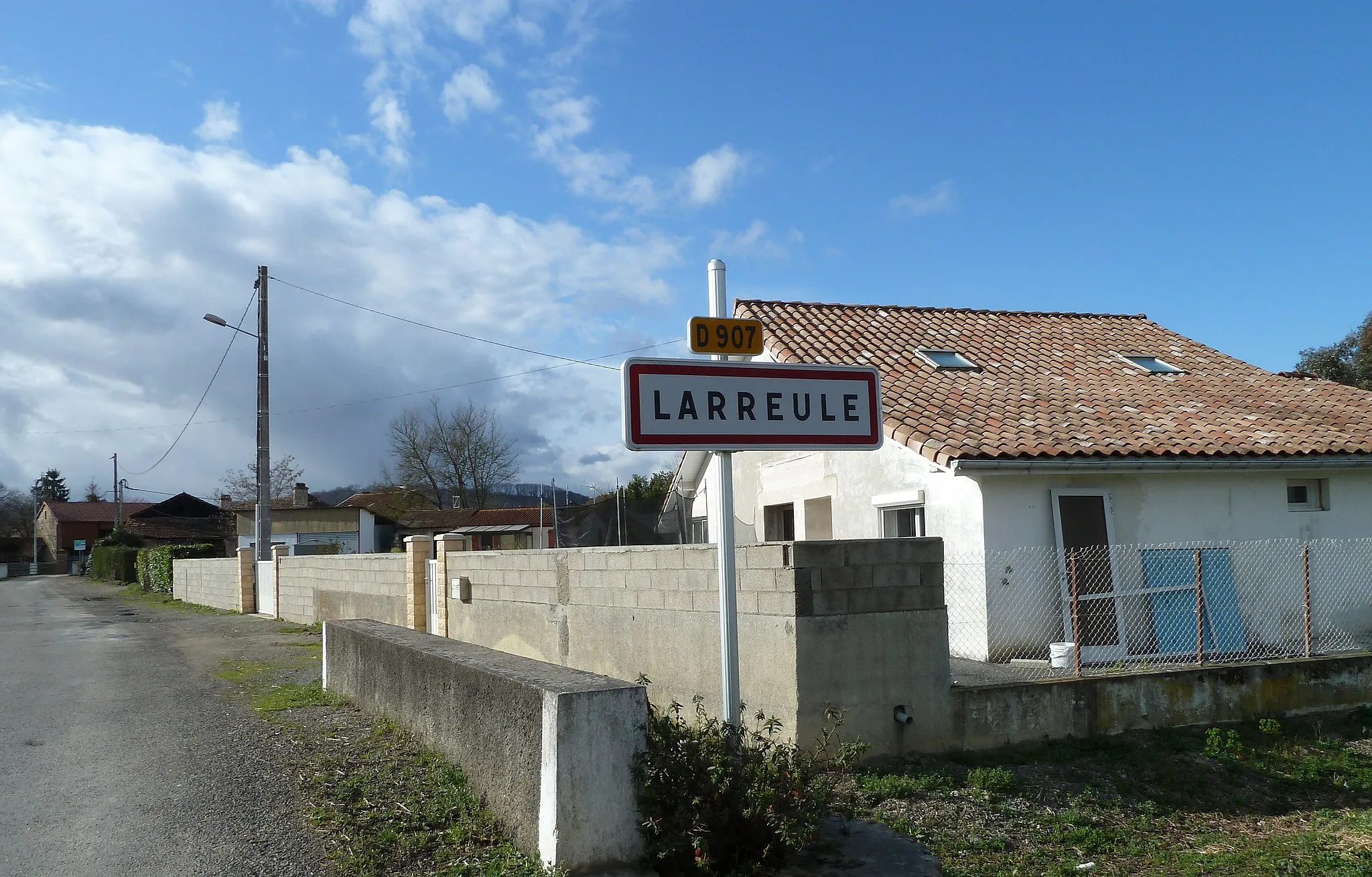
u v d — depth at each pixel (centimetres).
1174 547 1038
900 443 1052
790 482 1351
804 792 454
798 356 1288
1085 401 1205
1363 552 1126
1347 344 2614
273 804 558
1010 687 705
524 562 1054
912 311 1580
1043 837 552
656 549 797
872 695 654
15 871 469
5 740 770
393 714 734
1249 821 605
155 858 480
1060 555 974
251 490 5956
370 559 1559
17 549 7812
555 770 425
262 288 2306
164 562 3234
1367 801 650
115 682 1083
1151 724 758
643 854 436
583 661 917
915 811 569
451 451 5184
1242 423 1157
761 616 666
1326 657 868
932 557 684
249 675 1112
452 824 507
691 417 441
